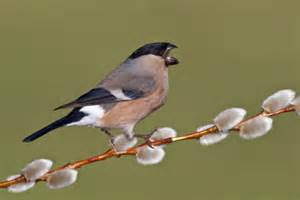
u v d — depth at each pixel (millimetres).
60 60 22953
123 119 7723
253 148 17734
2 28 25641
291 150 17922
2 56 23422
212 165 16953
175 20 26312
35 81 21422
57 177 5426
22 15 26641
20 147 16891
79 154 16531
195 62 22984
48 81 21406
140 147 5762
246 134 5469
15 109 19359
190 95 20094
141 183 16047
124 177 16297
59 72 22062
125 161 16578
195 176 16500
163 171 16578
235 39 24797
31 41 24547
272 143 18000
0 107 19547
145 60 8086
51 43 24359
